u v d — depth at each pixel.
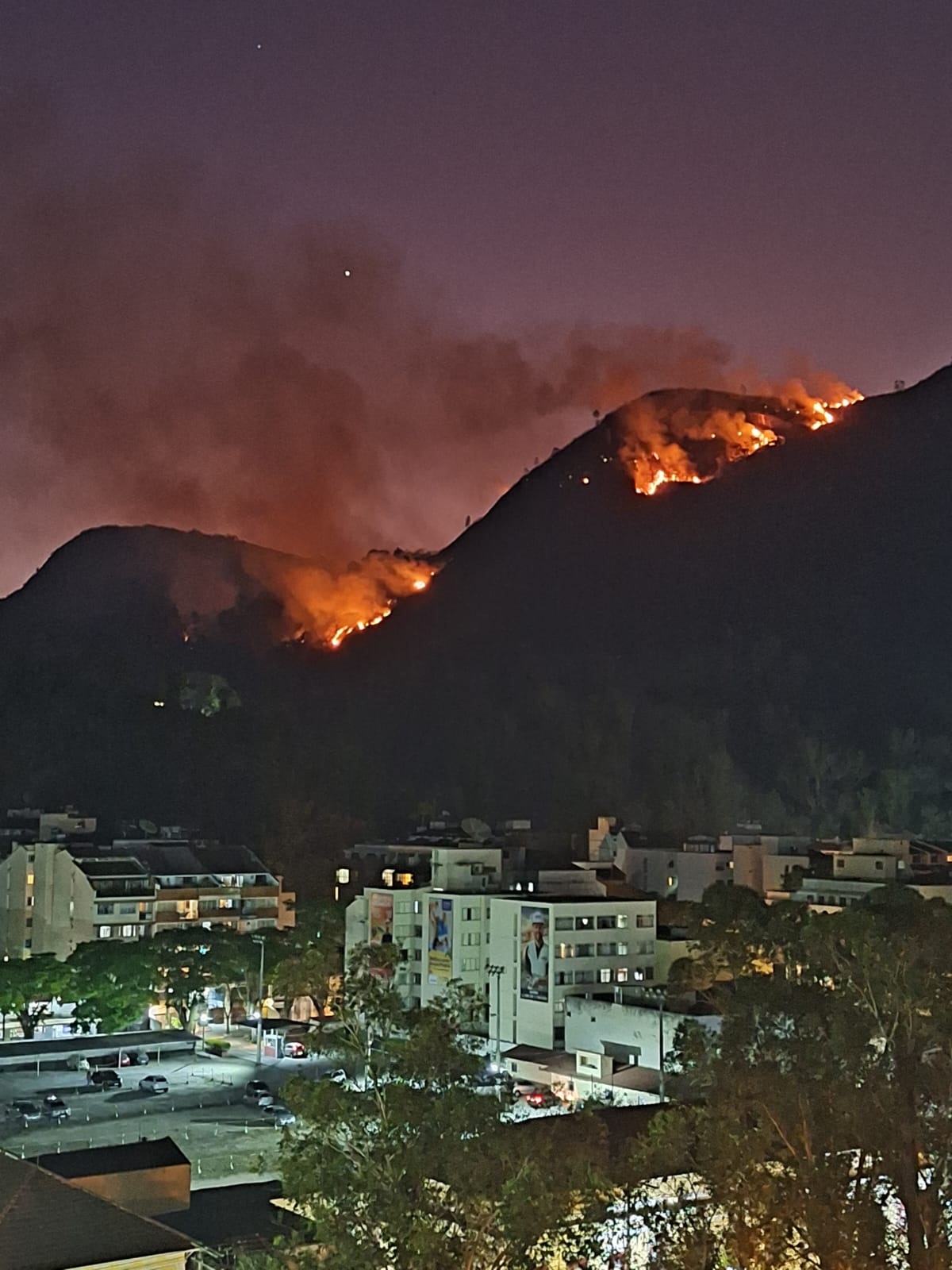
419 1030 31.69
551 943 102.75
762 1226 33.50
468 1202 29.02
